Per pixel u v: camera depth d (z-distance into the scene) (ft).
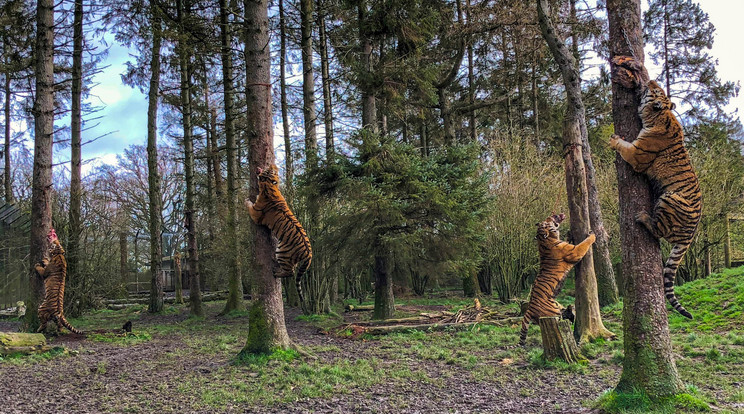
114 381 23.84
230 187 52.85
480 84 81.92
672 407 16.21
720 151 54.80
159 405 19.83
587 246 28.48
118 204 97.66
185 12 56.39
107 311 62.80
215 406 19.56
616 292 40.45
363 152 41.68
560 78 72.13
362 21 46.55
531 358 26.45
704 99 81.30
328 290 50.47
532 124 84.02
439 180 41.83
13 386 22.99
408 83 52.95
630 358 17.53
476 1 67.15
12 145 81.35
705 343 27.30
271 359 26.58
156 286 58.23
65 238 52.19
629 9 17.97
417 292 70.74
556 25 49.08
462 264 45.39
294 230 26.76
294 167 48.70
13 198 73.87
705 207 47.19
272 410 19.02
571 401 19.25
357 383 22.65
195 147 88.74
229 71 53.01
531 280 71.87
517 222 54.44
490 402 19.61
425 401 19.94
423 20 46.91
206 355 30.09
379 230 41.14
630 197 17.60
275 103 71.92
